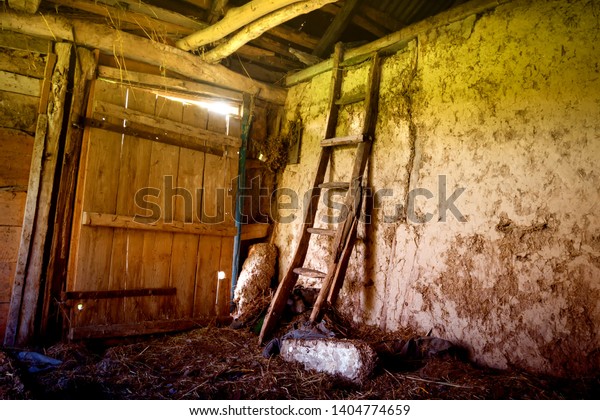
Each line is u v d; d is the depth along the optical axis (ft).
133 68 11.73
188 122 12.19
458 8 9.84
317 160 13.02
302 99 14.02
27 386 7.36
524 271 8.21
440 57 10.17
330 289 10.75
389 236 10.77
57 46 10.53
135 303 11.02
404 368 8.68
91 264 10.39
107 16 11.11
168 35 12.07
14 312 9.65
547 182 8.03
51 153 10.24
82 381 7.98
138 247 11.14
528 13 8.65
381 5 12.02
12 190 10.04
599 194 7.37
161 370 8.89
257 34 10.71
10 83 10.07
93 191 10.42
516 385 7.45
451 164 9.64
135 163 11.12
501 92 8.91
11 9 9.93
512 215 8.46
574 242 7.60
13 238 10.03
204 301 12.28
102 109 10.66
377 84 11.63
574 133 7.76
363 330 10.75
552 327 7.75
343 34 13.46
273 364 8.96
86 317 10.27
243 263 13.76
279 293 11.08
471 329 8.89
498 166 8.80
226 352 10.02
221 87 13.30
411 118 10.64
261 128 14.37
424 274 9.87
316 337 9.19
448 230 9.52
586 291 7.39
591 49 7.68
